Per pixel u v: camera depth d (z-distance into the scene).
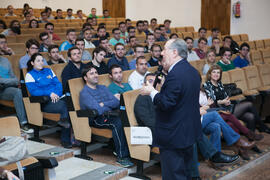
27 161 2.34
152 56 5.60
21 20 10.07
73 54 4.30
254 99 4.73
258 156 4.01
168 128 2.38
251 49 8.77
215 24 11.71
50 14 11.20
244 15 11.09
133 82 4.26
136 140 3.20
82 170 3.22
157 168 3.61
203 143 3.46
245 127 3.99
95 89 3.69
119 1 14.10
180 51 2.41
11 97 4.05
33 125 3.99
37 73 4.00
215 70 4.09
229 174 3.50
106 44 5.97
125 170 3.28
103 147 4.05
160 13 13.12
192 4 12.21
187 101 2.37
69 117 3.73
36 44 4.49
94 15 11.95
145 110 3.23
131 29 7.92
